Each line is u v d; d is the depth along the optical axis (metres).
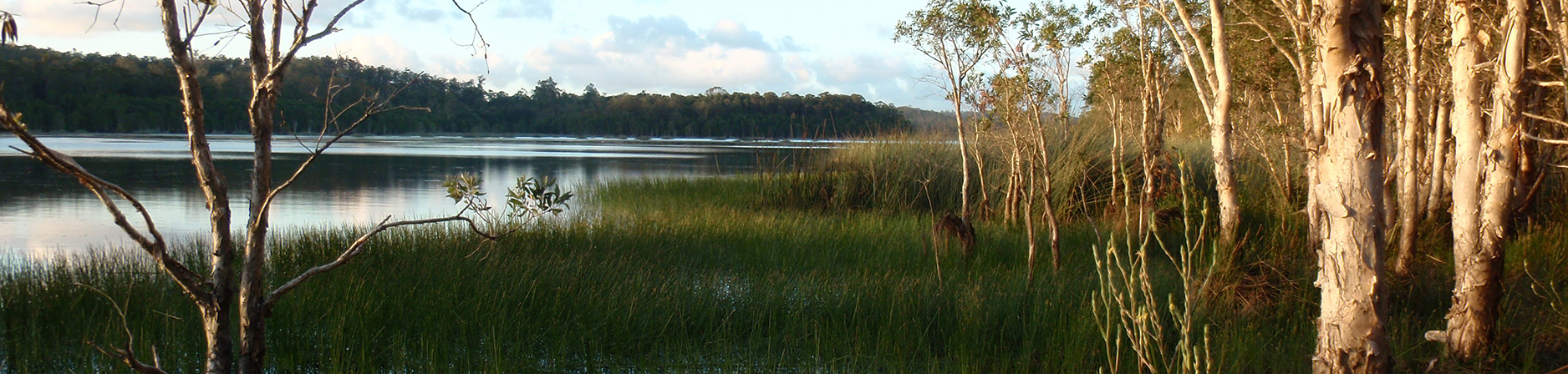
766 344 6.12
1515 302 6.75
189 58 2.71
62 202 16.53
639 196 17.09
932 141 15.91
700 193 17.36
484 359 5.56
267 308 2.96
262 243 2.94
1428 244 8.68
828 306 6.71
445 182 5.29
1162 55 11.50
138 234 2.69
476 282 7.07
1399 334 5.98
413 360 5.54
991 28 8.97
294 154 39.47
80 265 8.08
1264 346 5.73
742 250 9.62
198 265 8.30
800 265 8.84
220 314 2.90
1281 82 10.00
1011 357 5.90
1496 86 5.21
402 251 8.61
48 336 5.81
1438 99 9.11
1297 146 8.10
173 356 5.39
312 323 6.07
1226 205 8.93
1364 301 4.11
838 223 12.48
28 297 6.44
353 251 3.11
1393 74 8.17
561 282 7.15
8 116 2.28
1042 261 8.98
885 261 8.87
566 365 5.73
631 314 6.35
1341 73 4.03
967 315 6.29
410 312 6.32
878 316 6.49
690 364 5.64
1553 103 7.71
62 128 69.69
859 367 5.68
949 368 5.61
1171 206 12.02
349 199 18.84
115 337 5.61
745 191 16.97
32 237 11.96
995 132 12.43
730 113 100.62
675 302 6.67
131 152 39.06
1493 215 5.23
